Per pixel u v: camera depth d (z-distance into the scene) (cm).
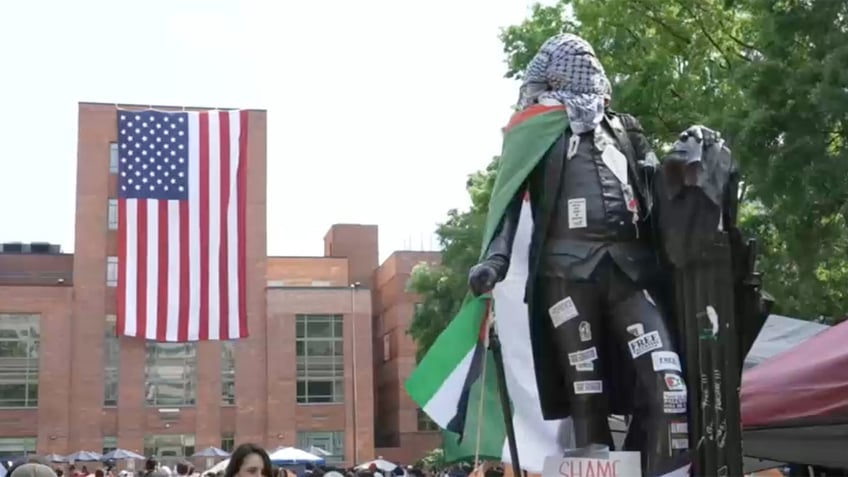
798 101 1317
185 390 6044
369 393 6312
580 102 430
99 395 5906
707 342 388
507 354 478
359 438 6250
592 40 1928
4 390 5834
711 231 389
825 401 622
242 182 3509
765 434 727
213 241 3488
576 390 416
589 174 424
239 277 3509
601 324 419
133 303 3450
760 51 1619
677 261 396
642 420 407
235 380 6131
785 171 1319
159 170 3466
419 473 2175
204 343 6103
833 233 1416
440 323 4241
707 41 1892
